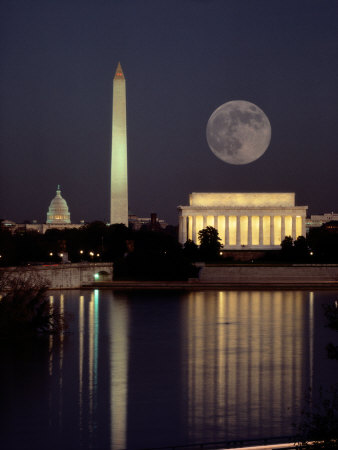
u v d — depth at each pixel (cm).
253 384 14612
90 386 14312
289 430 12000
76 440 11550
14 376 14900
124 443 11444
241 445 11156
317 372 15562
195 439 11619
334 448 8894
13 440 11525
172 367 15900
